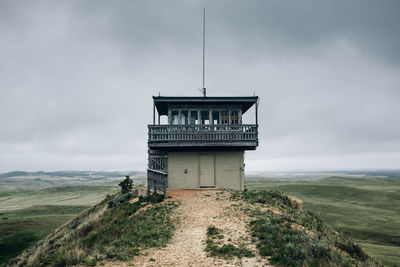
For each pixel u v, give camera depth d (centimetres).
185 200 1631
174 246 923
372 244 2023
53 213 4378
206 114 2336
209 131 2006
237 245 894
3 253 2188
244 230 1048
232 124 2034
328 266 662
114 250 871
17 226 3116
